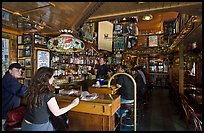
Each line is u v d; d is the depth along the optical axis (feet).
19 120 6.98
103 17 11.73
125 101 11.83
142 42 36.24
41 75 6.41
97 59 25.05
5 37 11.59
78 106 8.09
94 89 11.14
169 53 37.35
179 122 14.47
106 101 7.89
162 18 29.55
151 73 41.14
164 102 22.89
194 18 11.05
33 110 6.17
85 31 20.07
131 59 39.58
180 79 19.85
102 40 26.11
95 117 7.96
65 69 17.31
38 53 12.97
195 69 24.97
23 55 12.64
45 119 6.28
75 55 19.25
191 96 14.29
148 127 13.32
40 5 8.34
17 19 9.78
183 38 18.03
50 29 13.06
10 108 7.89
